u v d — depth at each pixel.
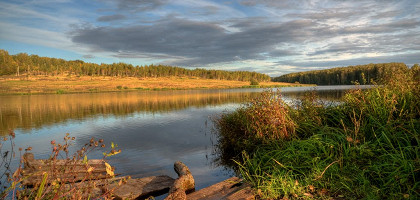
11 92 60.88
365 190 3.83
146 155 7.62
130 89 81.75
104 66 163.38
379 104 5.82
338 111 6.97
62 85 89.00
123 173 6.02
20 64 154.00
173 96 43.50
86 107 24.58
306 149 5.52
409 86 5.99
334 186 4.09
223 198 4.14
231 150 8.05
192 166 6.57
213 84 123.44
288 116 6.86
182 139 9.93
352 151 4.83
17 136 10.92
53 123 14.61
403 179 3.66
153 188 4.84
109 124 13.98
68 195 3.05
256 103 7.47
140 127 12.90
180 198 4.02
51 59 177.62
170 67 183.12
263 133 7.01
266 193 4.12
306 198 3.84
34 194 2.90
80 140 9.98
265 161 5.74
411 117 5.02
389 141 4.54
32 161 5.69
